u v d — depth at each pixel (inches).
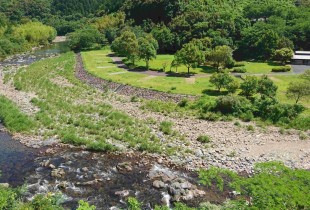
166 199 1269.7
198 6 5408.5
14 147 1745.8
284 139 1857.8
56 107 2337.6
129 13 6382.9
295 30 4330.7
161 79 2910.9
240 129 1975.9
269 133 1929.1
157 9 5821.9
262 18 5369.1
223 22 4429.1
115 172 1493.6
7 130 1961.1
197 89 2573.8
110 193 1320.1
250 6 5393.7
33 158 1624.0
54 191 1322.6
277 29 4323.3
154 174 1456.7
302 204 754.8
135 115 2214.6
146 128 1974.7
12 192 1168.8
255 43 3964.1
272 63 3597.4
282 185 814.5
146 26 5541.3
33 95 2647.6
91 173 1482.5
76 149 1723.7
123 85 2778.1
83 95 2674.7
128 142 1792.6
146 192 1327.5
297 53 3880.4
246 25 4507.9
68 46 6043.3
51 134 1879.9
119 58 4109.3
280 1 5940.0
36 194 1288.1
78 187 1360.7
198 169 1525.6
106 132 1907.0
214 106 2217.0
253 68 3324.3
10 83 3038.9
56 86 2903.5
